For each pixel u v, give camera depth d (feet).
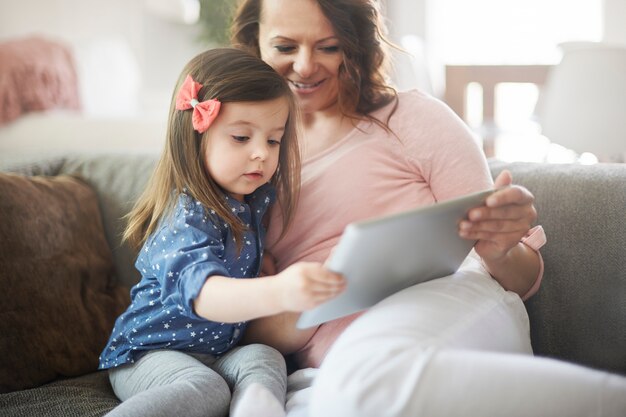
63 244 4.63
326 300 3.03
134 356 4.00
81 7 14.71
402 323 3.06
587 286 4.23
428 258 3.38
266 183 4.26
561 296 4.29
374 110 4.35
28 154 5.44
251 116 3.81
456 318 3.21
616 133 10.13
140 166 5.24
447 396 2.73
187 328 3.94
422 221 2.98
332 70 4.25
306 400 3.51
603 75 10.00
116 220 5.08
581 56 10.12
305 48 4.16
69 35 14.61
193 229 3.71
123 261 5.04
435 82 12.07
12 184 4.55
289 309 3.09
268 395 3.22
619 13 14.33
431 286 3.51
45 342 4.28
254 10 4.44
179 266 3.57
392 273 3.29
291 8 4.12
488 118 11.96
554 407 2.68
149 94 14.19
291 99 4.03
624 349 4.13
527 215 3.46
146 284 4.09
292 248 4.33
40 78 12.06
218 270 3.44
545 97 10.89
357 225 2.74
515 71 11.51
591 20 15.10
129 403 3.28
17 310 4.23
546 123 10.77
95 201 5.09
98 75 13.65
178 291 3.52
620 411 2.65
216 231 3.80
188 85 3.89
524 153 14.10
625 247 4.16
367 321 3.18
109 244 5.07
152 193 4.13
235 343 4.18
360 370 2.86
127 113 13.11
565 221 4.34
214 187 3.92
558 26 15.43
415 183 4.20
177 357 3.84
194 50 15.67
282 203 4.27
